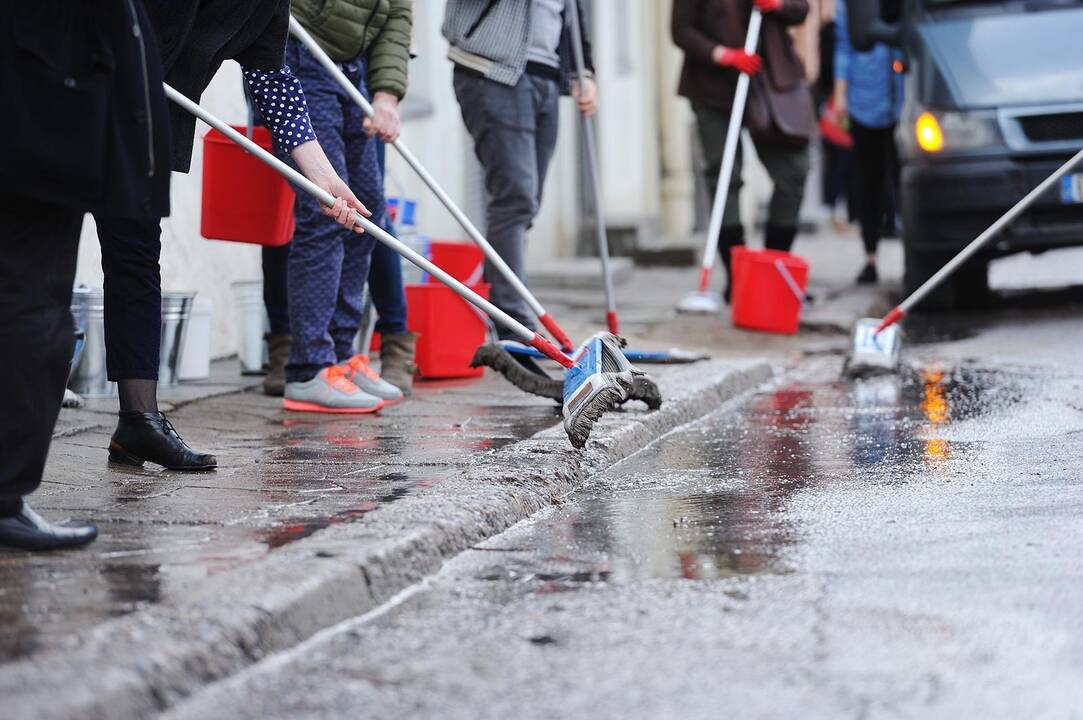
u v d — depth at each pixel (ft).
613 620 12.57
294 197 23.71
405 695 10.79
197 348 28.07
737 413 25.48
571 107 61.21
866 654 11.45
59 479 17.95
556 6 28.89
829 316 40.83
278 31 17.88
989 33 39.96
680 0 39.81
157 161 13.82
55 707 9.63
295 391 24.13
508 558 14.94
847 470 19.56
